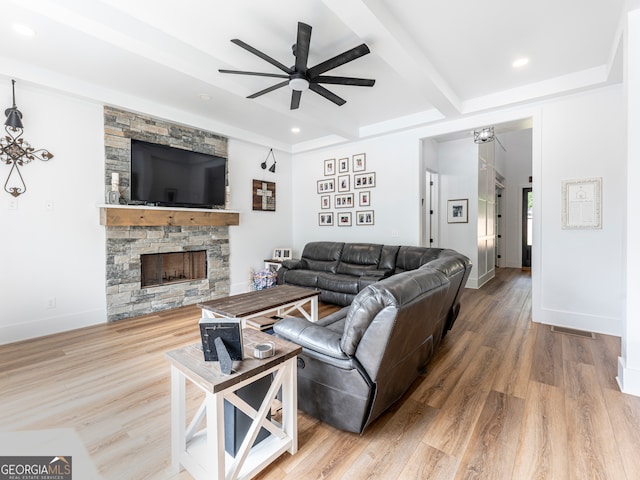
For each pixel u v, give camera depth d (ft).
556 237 11.12
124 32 7.79
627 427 5.59
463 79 10.43
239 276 16.76
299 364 5.93
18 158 9.75
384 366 5.20
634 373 6.67
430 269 6.43
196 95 11.66
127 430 5.56
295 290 10.56
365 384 5.10
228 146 16.11
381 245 15.12
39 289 10.23
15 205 9.75
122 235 12.05
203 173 14.38
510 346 9.42
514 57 9.13
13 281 9.73
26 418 5.88
